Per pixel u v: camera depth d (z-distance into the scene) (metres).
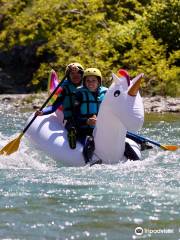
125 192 18.25
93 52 48.38
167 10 50.81
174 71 47.00
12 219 15.82
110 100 22.16
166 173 20.95
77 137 23.91
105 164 22.78
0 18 56.97
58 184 19.31
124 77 22.16
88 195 17.94
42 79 54.47
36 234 14.75
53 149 23.48
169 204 16.98
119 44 49.34
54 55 56.47
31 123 24.62
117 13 54.56
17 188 18.81
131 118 21.56
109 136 22.70
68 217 15.95
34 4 53.72
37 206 16.88
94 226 15.29
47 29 52.59
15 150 24.36
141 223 15.48
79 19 52.56
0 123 35.25
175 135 30.27
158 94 46.81
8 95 51.25
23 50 59.09
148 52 47.16
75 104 24.12
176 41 50.72
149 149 26.38
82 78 24.58
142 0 57.28
